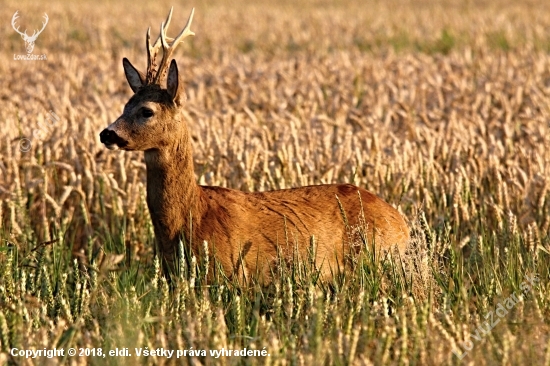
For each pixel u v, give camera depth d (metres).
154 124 18.67
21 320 15.36
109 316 15.69
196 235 18.59
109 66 54.31
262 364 14.45
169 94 18.98
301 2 128.88
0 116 36.19
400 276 18.09
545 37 74.81
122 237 21.81
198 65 55.34
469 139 29.97
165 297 16.73
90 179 24.84
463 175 25.02
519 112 38.59
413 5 121.06
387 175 25.80
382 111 38.88
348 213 19.78
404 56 60.53
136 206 24.38
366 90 44.41
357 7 118.12
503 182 25.62
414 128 31.69
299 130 31.36
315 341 14.20
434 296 18.06
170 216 18.80
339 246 19.53
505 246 22.31
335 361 14.11
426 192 24.27
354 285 18.17
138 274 20.81
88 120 27.80
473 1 124.81
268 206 19.27
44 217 23.20
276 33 82.00
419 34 80.00
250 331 16.08
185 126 19.12
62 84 45.31
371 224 19.72
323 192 20.00
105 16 95.62
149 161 19.03
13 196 22.88
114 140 18.70
